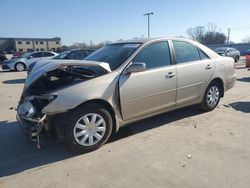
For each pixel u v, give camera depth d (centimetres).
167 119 544
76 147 393
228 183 316
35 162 384
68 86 386
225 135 459
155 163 367
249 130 480
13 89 1008
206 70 543
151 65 459
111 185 320
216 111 595
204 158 377
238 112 589
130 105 432
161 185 316
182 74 496
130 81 425
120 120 430
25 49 8912
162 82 464
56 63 397
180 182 321
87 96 386
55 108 370
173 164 363
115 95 415
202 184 315
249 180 321
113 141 443
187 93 516
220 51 2291
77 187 319
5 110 670
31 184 329
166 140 443
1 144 452
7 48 8819
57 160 387
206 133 469
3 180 340
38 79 398
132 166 361
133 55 441
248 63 1670
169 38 501
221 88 594
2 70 2016
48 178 341
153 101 461
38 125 369
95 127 405
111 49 500
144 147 418
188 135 462
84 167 364
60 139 391
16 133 503
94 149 410
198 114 573
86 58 508
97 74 412
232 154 388
